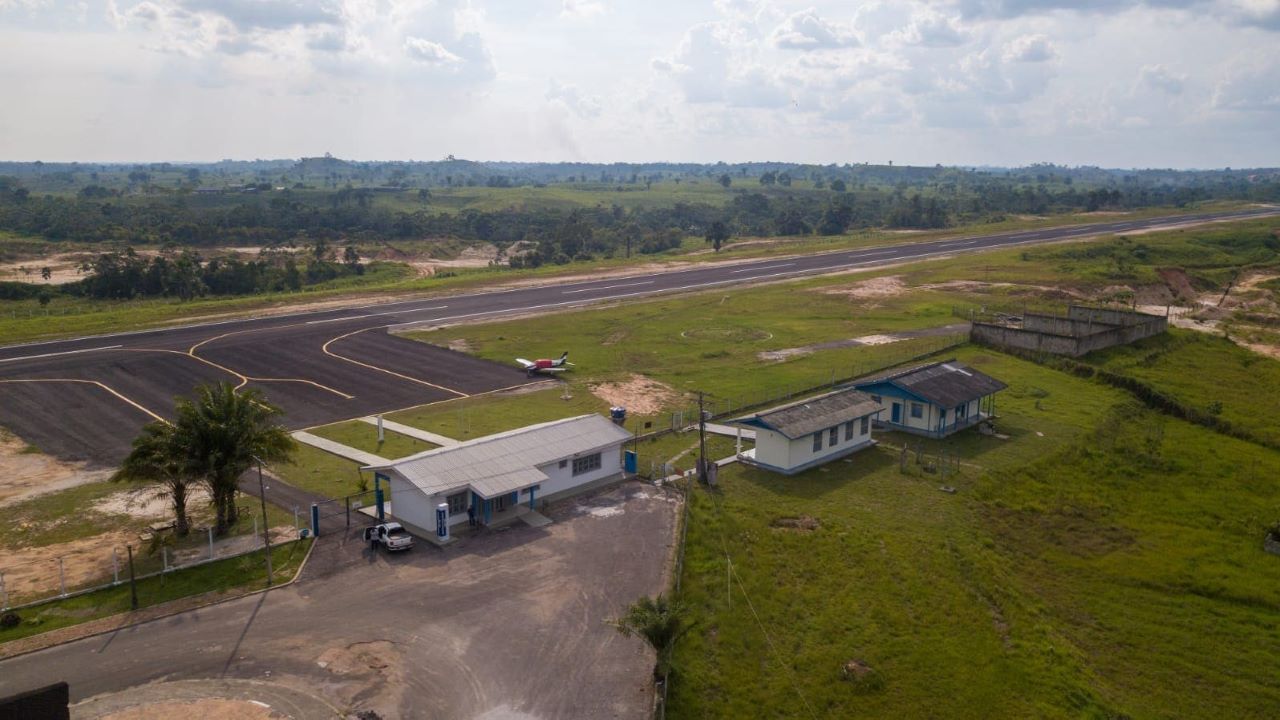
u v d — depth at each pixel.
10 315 119.25
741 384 77.19
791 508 50.38
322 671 33.16
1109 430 65.88
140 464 42.91
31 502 49.34
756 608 39.50
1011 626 39.72
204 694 31.48
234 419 44.94
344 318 101.69
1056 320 99.06
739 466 57.47
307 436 61.62
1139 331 93.88
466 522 47.06
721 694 33.47
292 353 84.38
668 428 64.75
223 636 35.41
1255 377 85.44
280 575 40.72
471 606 38.28
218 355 82.38
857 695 34.22
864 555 44.78
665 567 42.28
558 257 189.50
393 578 40.78
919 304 115.12
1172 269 144.38
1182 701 36.03
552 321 103.00
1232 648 39.81
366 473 54.06
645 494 51.91
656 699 31.44
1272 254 165.12
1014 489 54.84
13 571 40.66
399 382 76.19
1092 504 53.81
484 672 33.44
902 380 65.75
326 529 46.09
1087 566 46.62
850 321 105.19
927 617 39.81
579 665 34.06
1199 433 67.56
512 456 49.91
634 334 97.31
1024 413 69.12
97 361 78.69
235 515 46.66
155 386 72.19
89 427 62.34
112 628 35.75
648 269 149.62
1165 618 42.06
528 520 47.75
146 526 46.22
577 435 53.88
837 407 60.31
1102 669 37.94
